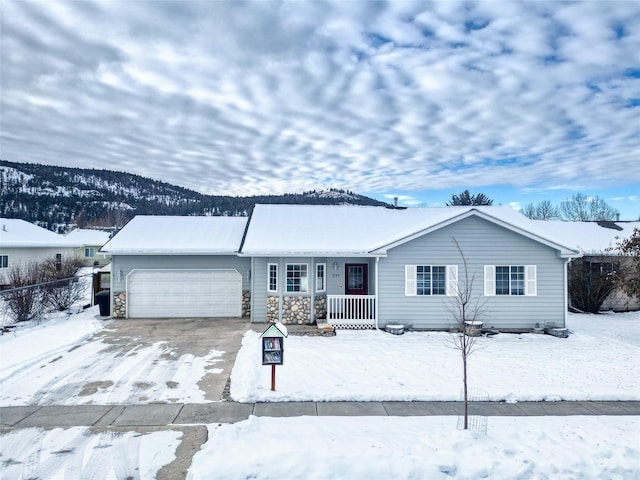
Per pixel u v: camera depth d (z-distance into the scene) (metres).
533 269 14.35
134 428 6.62
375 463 5.36
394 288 14.34
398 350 11.48
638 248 14.65
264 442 5.91
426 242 14.37
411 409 7.58
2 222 31.55
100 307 16.06
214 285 16.42
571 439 6.20
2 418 6.98
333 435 6.20
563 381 9.02
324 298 15.51
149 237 16.83
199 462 5.42
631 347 12.16
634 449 5.84
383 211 18.52
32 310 15.57
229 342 12.25
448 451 5.67
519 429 6.55
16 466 5.48
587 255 19.02
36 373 9.34
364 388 8.46
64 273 22.55
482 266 14.34
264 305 15.28
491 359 10.72
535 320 14.32
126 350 11.32
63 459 5.66
